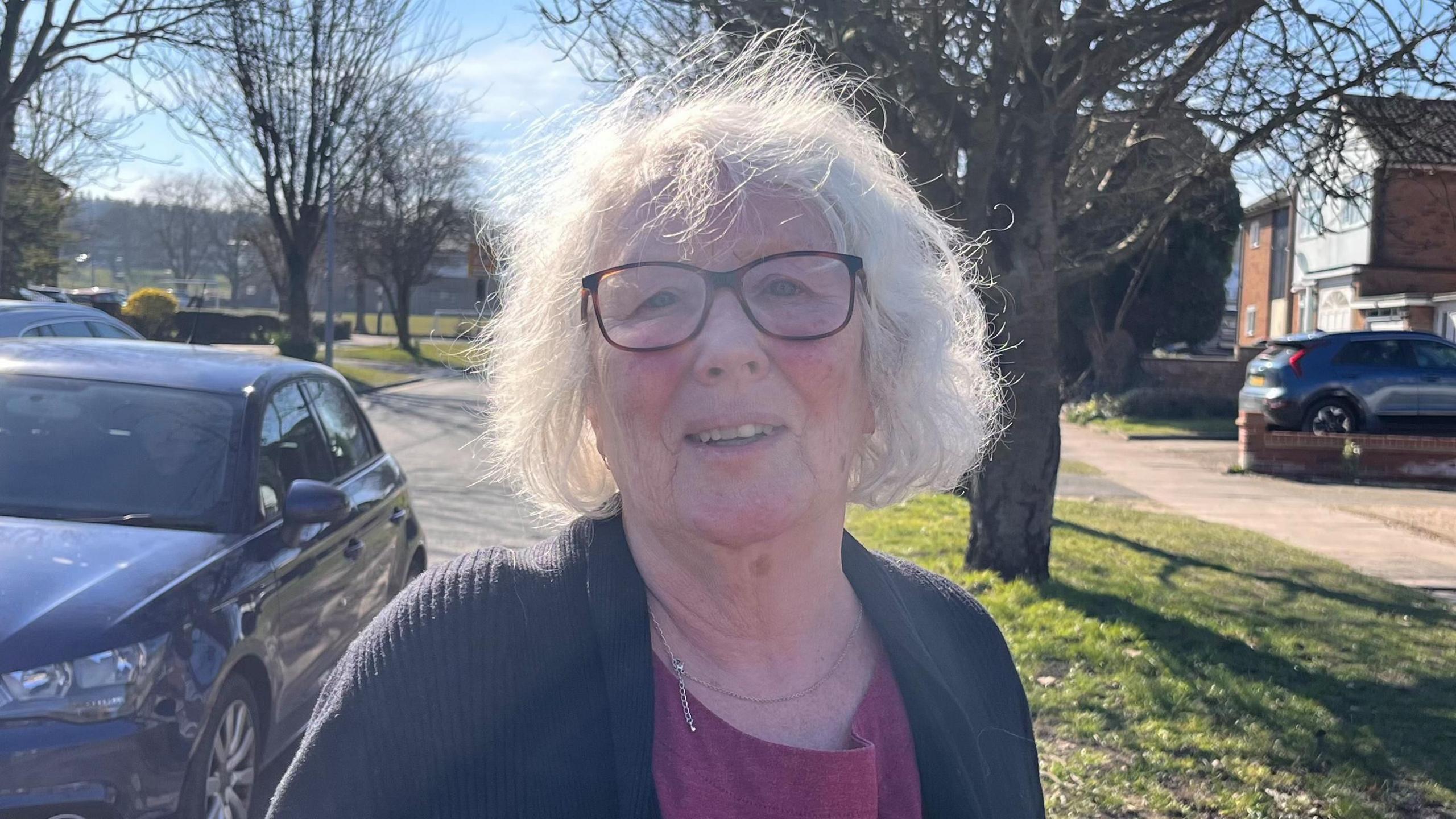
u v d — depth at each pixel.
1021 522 7.24
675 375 1.41
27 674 3.05
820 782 1.40
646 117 1.60
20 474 3.95
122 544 3.66
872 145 1.69
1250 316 36.12
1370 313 25.27
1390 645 6.09
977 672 1.75
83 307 7.81
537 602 1.39
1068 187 8.48
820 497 1.47
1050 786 4.20
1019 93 6.55
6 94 14.38
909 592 1.78
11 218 24.25
